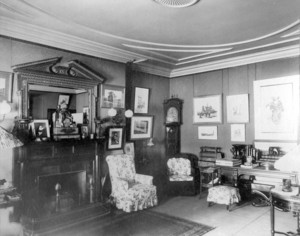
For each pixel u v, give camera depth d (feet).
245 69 19.53
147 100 22.09
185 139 22.95
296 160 9.72
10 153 12.89
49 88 14.55
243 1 10.77
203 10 11.58
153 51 17.92
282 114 17.72
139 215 15.29
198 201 18.10
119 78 18.38
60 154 14.28
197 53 18.51
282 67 17.80
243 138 19.48
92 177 15.83
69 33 14.38
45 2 10.85
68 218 13.46
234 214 15.38
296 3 10.99
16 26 12.85
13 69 13.08
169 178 19.61
